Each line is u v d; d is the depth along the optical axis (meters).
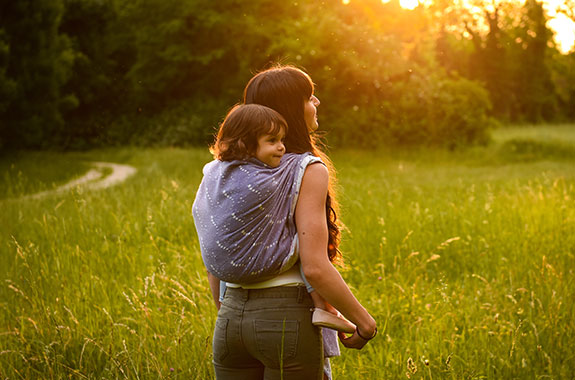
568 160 23.97
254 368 2.20
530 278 4.65
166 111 31.69
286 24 27.83
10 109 23.73
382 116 26.98
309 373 2.06
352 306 2.01
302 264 1.99
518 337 3.49
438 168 20.89
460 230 6.46
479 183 12.96
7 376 3.25
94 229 6.61
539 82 50.69
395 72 26.94
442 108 27.14
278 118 2.08
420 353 3.46
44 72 24.55
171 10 30.62
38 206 8.57
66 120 32.38
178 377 3.16
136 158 23.30
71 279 4.77
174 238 6.45
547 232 6.32
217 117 28.83
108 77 34.22
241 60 28.66
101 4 33.25
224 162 2.12
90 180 15.62
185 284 4.45
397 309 4.23
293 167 2.06
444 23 49.91
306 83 2.23
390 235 6.25
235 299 2.11
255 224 2.02
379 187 11.44
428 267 5.52
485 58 50.50
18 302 4.37
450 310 4.02
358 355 3.46
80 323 3.84
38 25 24.16
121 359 3.26
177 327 3.56
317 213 2.02
